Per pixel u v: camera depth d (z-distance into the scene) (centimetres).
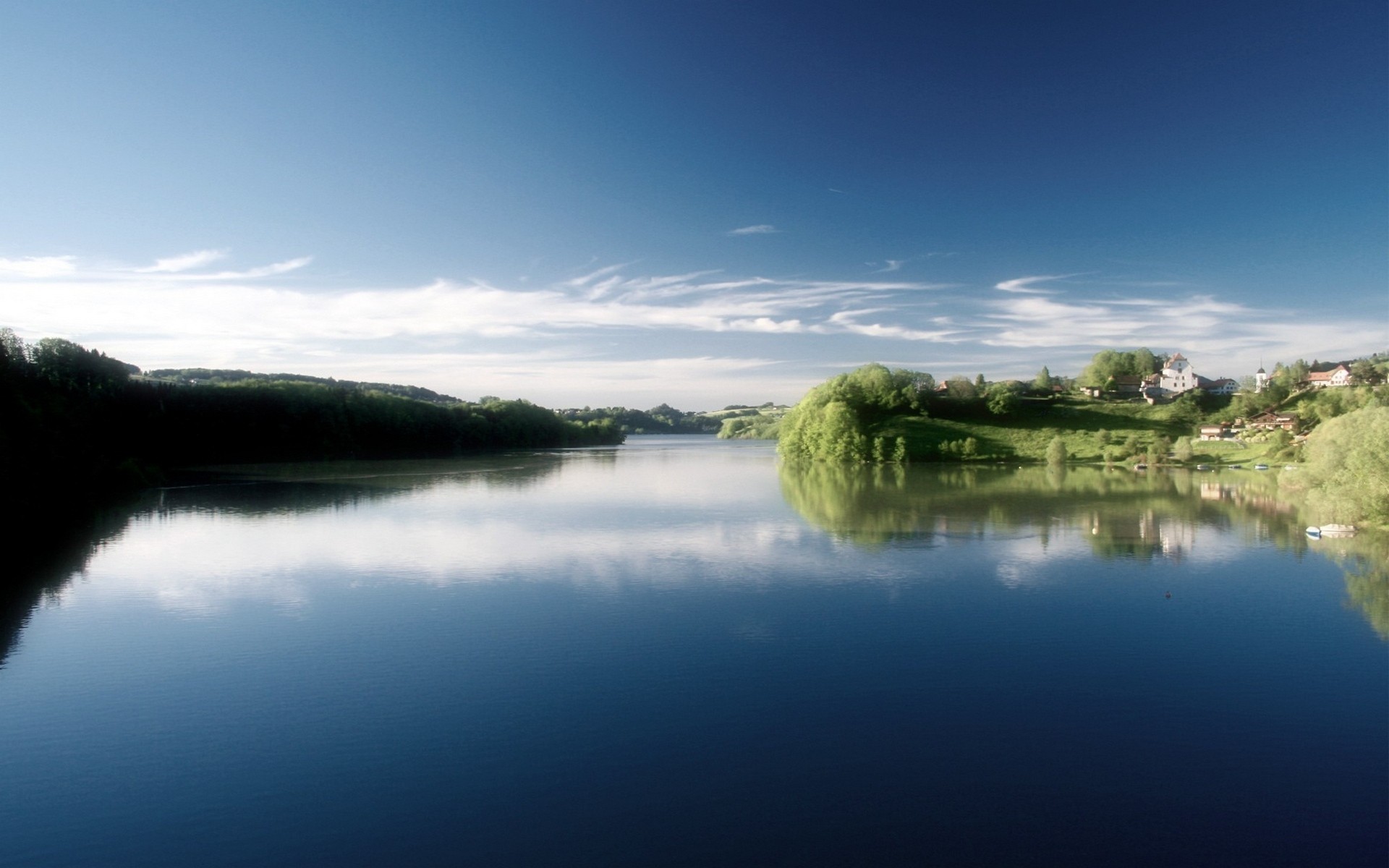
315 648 2722
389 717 2164
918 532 4953
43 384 7956
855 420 11869
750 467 10988
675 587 3544
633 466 11212
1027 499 6675
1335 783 1814
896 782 1811
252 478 8831
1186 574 3775
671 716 2164
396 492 7394
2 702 2269
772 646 2738
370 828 1633
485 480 8775
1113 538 4719
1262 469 9731
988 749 1978
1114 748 1984
